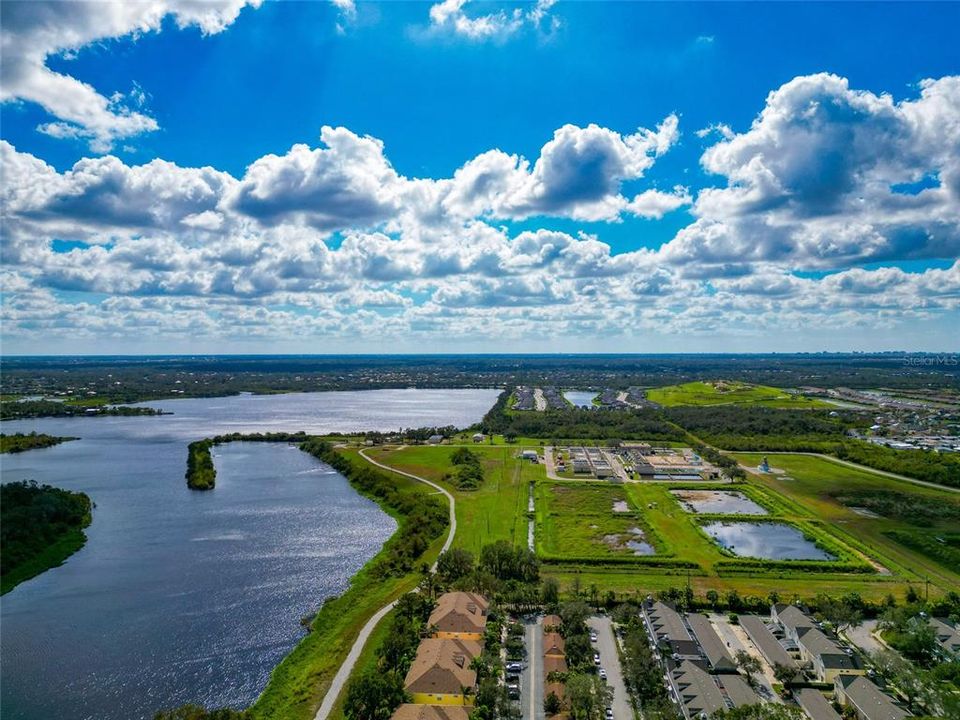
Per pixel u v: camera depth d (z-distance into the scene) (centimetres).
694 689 13125
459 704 12744
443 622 15788
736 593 17975
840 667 14025
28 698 13725
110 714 13212
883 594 18738
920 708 13000
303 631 16600
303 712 12756
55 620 17162
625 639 15425
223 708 13162
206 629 16688
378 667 14125
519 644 15200
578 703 12406
